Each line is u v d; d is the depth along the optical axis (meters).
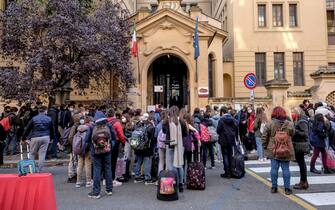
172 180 7.05
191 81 19.78
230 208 6.40
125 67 15.51
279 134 7.33
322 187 8.01
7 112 13.64
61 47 13.55
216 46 25.56
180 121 7.91
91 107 16.81
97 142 7.23
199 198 7.18
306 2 29.48
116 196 7.45
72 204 6.82
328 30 30.45
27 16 14.04
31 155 9.40
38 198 5.13
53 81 13.89
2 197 5.10
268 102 18.06
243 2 29.39
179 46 19.98
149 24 19.98
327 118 9.50
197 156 8.86
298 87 28.77
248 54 29.02
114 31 15.17
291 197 7.15
